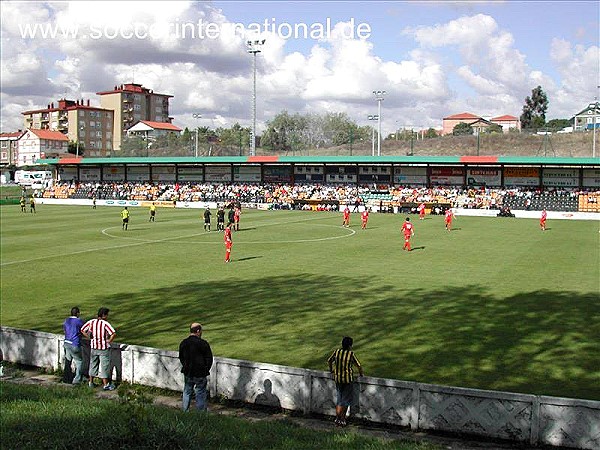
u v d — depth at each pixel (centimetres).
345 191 7838
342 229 4975
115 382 1344
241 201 7938
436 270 2878
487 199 7100
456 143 11344
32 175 13125
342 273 2798
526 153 10538
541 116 16038
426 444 970
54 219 5859
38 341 1452
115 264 3061
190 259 3241
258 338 1720
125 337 1745
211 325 1870
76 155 13188
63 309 2097
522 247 3778
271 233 4641
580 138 10712
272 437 906
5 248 3666
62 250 3581
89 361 1356
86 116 15238
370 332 1775
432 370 1432
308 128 17088
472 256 3359
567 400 976
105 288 2453
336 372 1095
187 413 1012
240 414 1153
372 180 8069
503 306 2103
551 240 4197
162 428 836
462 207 7006
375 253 3484
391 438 1020
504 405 1017
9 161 15450
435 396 1060
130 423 815
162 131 15462
